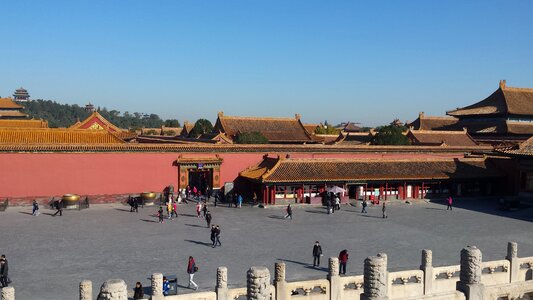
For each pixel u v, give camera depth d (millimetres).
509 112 88750
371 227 45750
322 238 40812
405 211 54938
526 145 62500
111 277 29656
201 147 60406
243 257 34531
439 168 64625
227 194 59656
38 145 52562
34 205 48250
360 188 60438
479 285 18047
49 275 29844
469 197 65438
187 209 53625
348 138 106875
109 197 56125
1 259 27531
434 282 26719
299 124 101625
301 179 56281
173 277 26562
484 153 71625
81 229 42531
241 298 26094
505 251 37188
